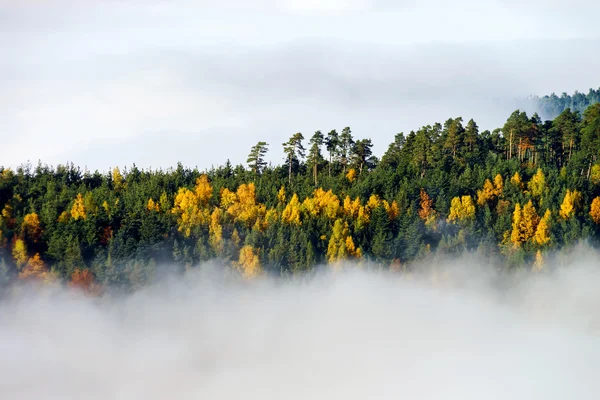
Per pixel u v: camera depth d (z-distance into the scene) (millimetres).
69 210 186500
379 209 179375
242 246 174125
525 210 173000
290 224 180875
